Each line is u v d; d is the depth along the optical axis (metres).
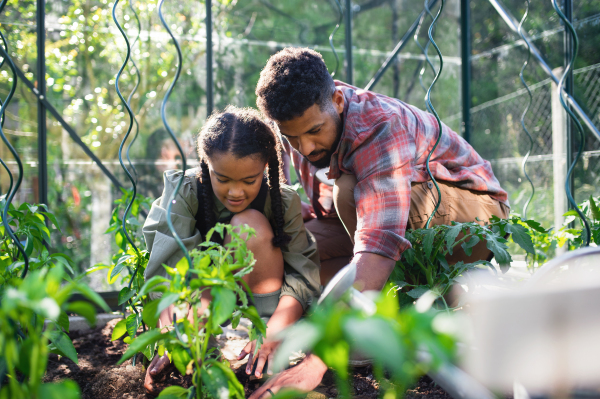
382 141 1.43
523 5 3.80
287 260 1.57
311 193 2.01
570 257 0.74
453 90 4.19
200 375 0.79
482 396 0.53
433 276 1.44
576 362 0.60
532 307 0.60
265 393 1.06
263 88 1.43
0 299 1.09
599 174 2.78
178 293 0.71
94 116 3.44
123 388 1.35
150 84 3.62
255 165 1.43
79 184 3.27
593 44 2.96
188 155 3.56
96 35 3.48
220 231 0.95
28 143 3.22
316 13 4.25
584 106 2.99
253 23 4.14
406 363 0.47
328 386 1.35
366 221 1.37
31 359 0.59
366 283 1.27
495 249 1.34
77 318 2.05
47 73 3.33
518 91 3.83
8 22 3.22
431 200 1.65
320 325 0.44
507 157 3.96
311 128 1.44
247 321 2.04
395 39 4.27
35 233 1.47
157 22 3.67
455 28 4.21
